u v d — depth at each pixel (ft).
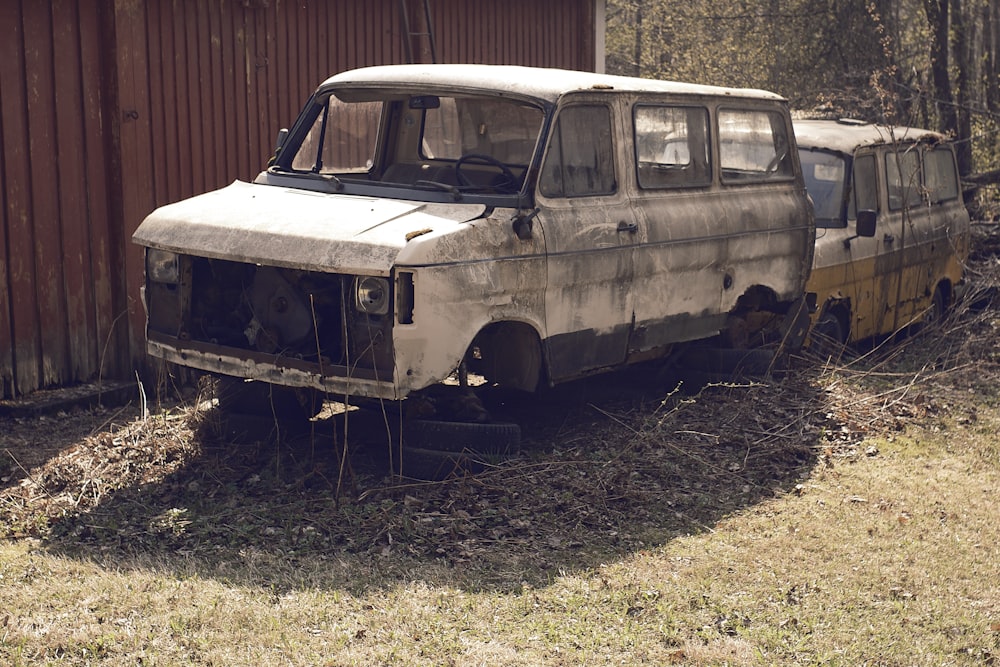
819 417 28.58
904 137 37.78
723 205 28.32
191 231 23.07
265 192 24.75
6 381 28.50
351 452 24.66
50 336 29.48
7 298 28.40
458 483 22.89
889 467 25.99
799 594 19.42
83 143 30.07
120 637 16.99
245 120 34.65
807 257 31.14
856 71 65.05
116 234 30.91
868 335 35.68
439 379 21.77
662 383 30.22
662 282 26.58
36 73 28.78
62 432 27.20
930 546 21.59
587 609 18.48
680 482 24.32
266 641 17.04
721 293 28.43
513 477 23.36
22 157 28.58
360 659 16.57
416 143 25.85
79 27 29.71
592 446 25.88
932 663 17.16
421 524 21.43
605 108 25.53
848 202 34.45
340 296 22.16
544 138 24.02
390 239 21.39
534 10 46.55
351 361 21.72
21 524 21.29
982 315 37.04
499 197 23.50
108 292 30.91
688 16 82.23
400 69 26.22
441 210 23.07
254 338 22.93
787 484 24.67
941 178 40.73
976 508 23.67
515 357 24.27
